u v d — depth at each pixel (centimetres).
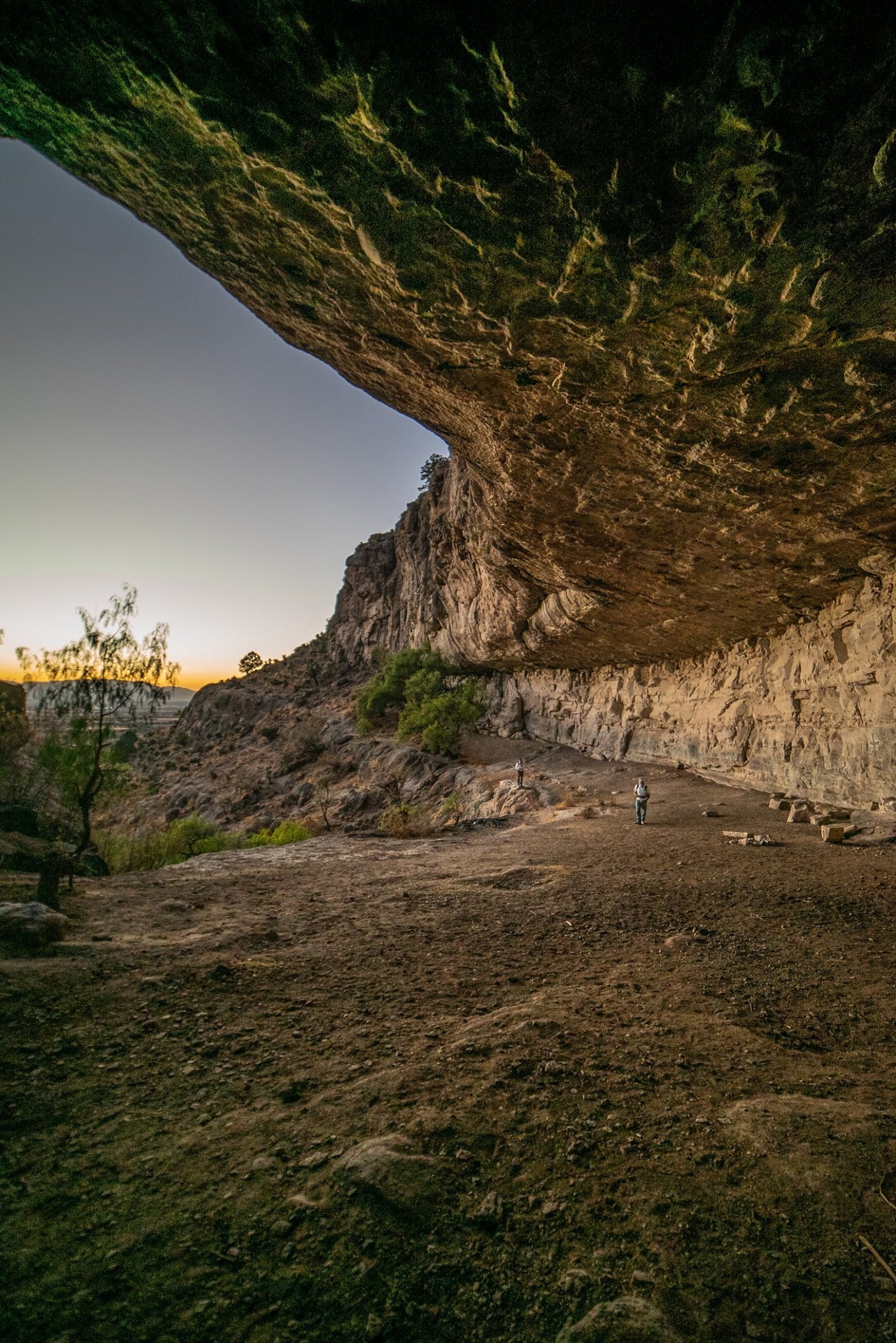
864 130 369
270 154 440
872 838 1030
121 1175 276
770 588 1341
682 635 1920
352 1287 221
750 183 414
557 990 488
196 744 7025
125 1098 338
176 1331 203
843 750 1309
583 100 376
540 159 416
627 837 1239
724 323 550
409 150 420
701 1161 281
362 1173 268
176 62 380
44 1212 253
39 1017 420
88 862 988
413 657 4928
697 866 938
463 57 360
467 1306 214
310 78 379
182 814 4481
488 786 2602
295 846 1326
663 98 370
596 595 1788
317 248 549
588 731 3038
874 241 441
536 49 352
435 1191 262
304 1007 459
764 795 1573
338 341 743
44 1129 309
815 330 539
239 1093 343
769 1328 205
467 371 737
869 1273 223
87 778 959
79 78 405
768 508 986
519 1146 294
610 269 506
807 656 1445
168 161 475
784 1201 255
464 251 509
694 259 483
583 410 798
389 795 3362
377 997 479
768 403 689
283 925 673
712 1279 222
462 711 3662
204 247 604
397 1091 340
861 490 866
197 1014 441
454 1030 418
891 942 597
